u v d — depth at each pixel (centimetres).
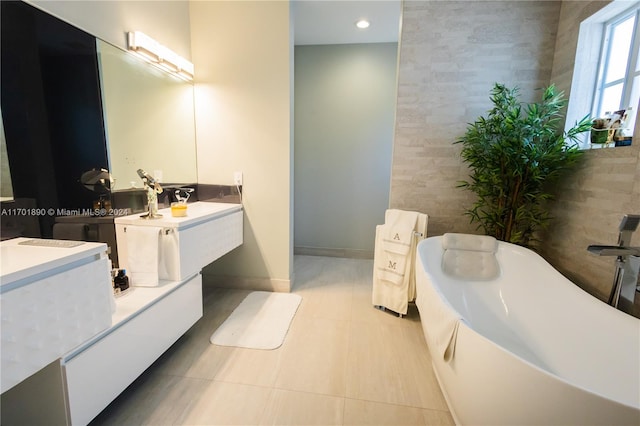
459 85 227
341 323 213
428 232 247
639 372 112
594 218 169
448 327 120
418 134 237
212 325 207
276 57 234
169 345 159
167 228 165
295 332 200
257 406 137
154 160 210
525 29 214
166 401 138
